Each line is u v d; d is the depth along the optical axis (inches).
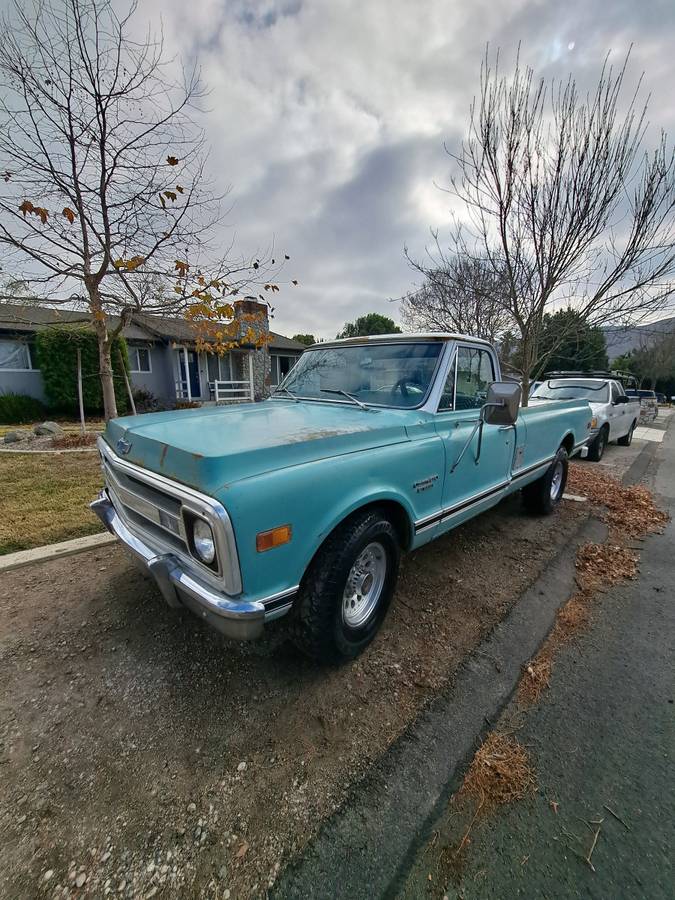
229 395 796.6
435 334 123.6
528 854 57.1
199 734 75.3
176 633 101.7
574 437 214.4
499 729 77.1
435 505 111.4
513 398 111.6
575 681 89.7
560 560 149.4
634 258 212.1
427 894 52.6
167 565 75.5
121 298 277.0
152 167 245.1
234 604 66.6
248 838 59.0
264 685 86.9
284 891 52.9
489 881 54.0
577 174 205.6
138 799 64.0
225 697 83.6
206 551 67.4
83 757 70.7
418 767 69.6
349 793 65.4
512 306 253.3
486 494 135.6
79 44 214.8
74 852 56.9
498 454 140.7
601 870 55.3
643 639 104.7
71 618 107.0
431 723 78.4
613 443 438.9
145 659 93.4
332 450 84.1
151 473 78.8
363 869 55.3
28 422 520.7
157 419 103.4
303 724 77.8
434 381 118.1
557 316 263.0
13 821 60.6
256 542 67.3
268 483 69.3
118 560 136.5
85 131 229.8
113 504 109.4
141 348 684.7
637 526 185.0
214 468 66.2
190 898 52.1
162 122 243.4
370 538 88.7
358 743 74.0
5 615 108.0
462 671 92.2
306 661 94.1
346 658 92.0
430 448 105.8
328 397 133.6
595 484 259.4
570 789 66.0
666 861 56.2
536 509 193.8
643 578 137.4
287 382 152.3
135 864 55.6
